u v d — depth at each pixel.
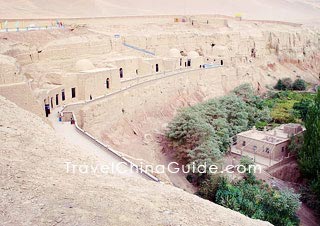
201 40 95.69
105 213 17.11
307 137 54.19
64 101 51.69
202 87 79.00
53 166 22.16
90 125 48.06
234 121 65.62
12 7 131.88
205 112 61.00
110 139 49.75
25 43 55.62
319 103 56.53
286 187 49.41
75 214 16.47
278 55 116.19
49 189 18.50
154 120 61.97
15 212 15.86
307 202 50.34
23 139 25.19
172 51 84.12
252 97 79.75
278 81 102.69
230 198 41.12
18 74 38.91
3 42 52.25
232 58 95.06
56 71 54.03
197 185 48.34
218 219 19.44
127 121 56.09
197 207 20.55
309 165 52.09
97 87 55.16
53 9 143.25
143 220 17.14
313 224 46.38
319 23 186.38
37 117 32.69
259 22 126.50
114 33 81.69
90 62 58.50
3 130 25.53
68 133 38.88
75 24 86.38
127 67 66.62
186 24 103.69
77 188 19.42
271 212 41.41
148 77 69.69
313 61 126.00
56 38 62.31
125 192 20.31
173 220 17.70
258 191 44.16
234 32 103.62
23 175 19.47
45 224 15.38
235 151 60.84
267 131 65.25
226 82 88.38
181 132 52.88
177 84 72.75
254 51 108.19
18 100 37.78
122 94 55.72
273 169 55.75
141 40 81.62
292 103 86.06
